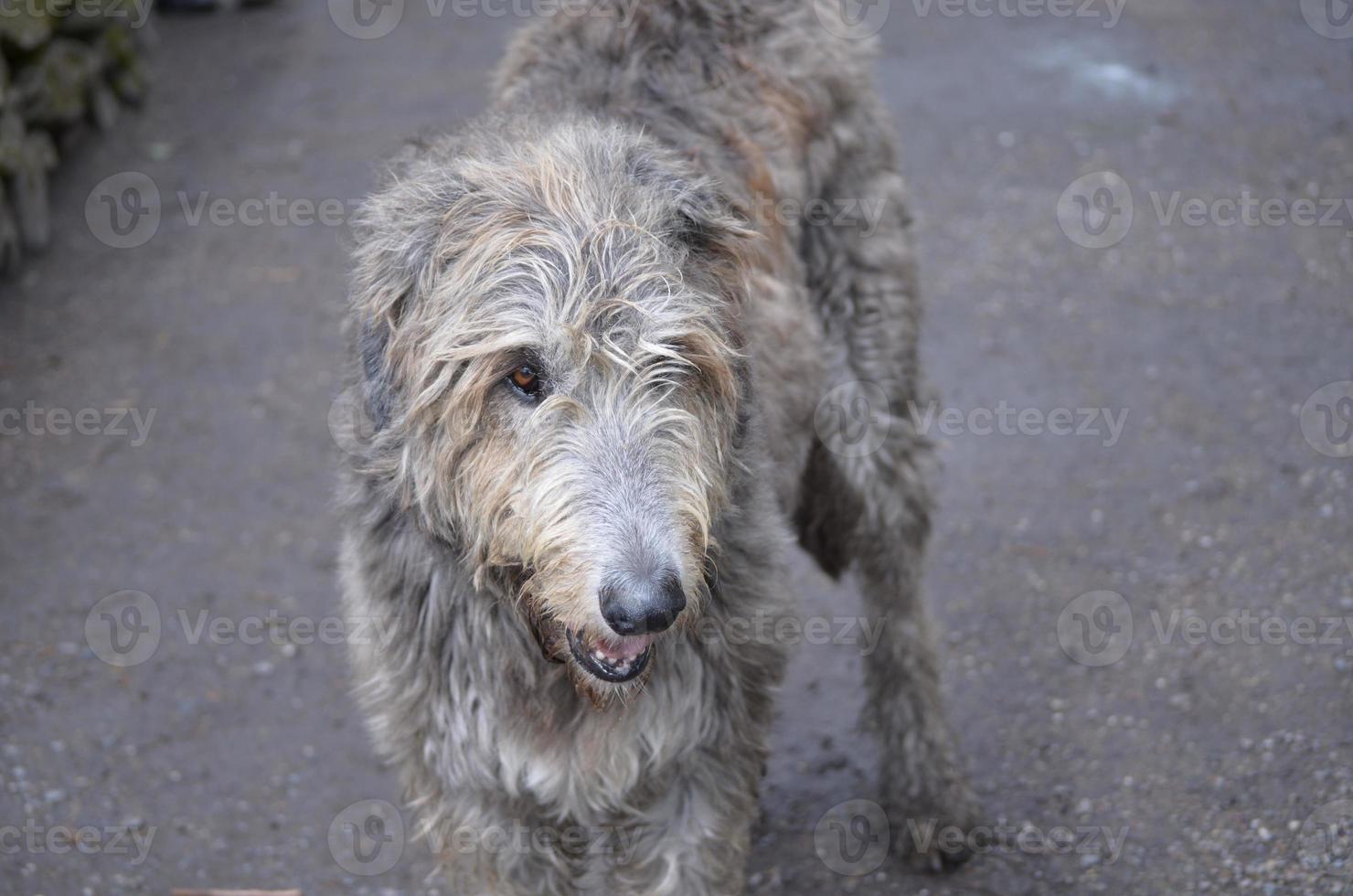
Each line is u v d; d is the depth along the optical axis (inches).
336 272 339.9
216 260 345.1
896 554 196.9
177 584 249.0
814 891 187.9
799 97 187.3
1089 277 331.0
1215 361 298.5
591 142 137.9
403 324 133.0
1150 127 395.5
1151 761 203.8
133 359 309.6
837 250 192.2
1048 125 399.5
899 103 416.5
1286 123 393.7
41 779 208.1
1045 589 241.1
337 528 261.9
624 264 126.2
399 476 138.2
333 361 309.0
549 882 158.9
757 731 152.3
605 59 182.9
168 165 382.9
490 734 147.9
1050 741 209.8
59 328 319.3
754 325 161.8
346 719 221.9
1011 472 270.4
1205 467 267.4
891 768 196.9
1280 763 199.3
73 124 382.0
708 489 133.1
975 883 188.4
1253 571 240.5
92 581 249.0
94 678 227.9
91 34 391.2
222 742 216.8
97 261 344.2
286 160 384.8
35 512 265.1
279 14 487.2
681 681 145.3
